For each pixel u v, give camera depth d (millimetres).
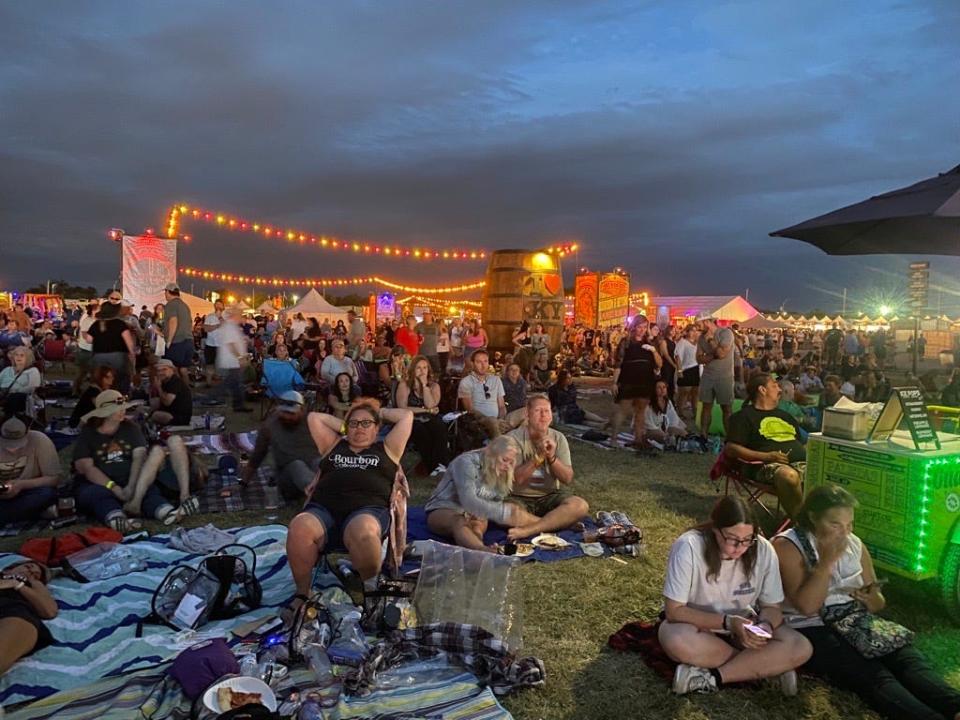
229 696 3166
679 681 3590
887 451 4645
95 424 6258
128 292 21703
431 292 39938
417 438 8273
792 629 3719
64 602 4258
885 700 3408
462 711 3336
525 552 5477
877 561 4730
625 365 10086
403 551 4836
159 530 5945
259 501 6785
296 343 17750
